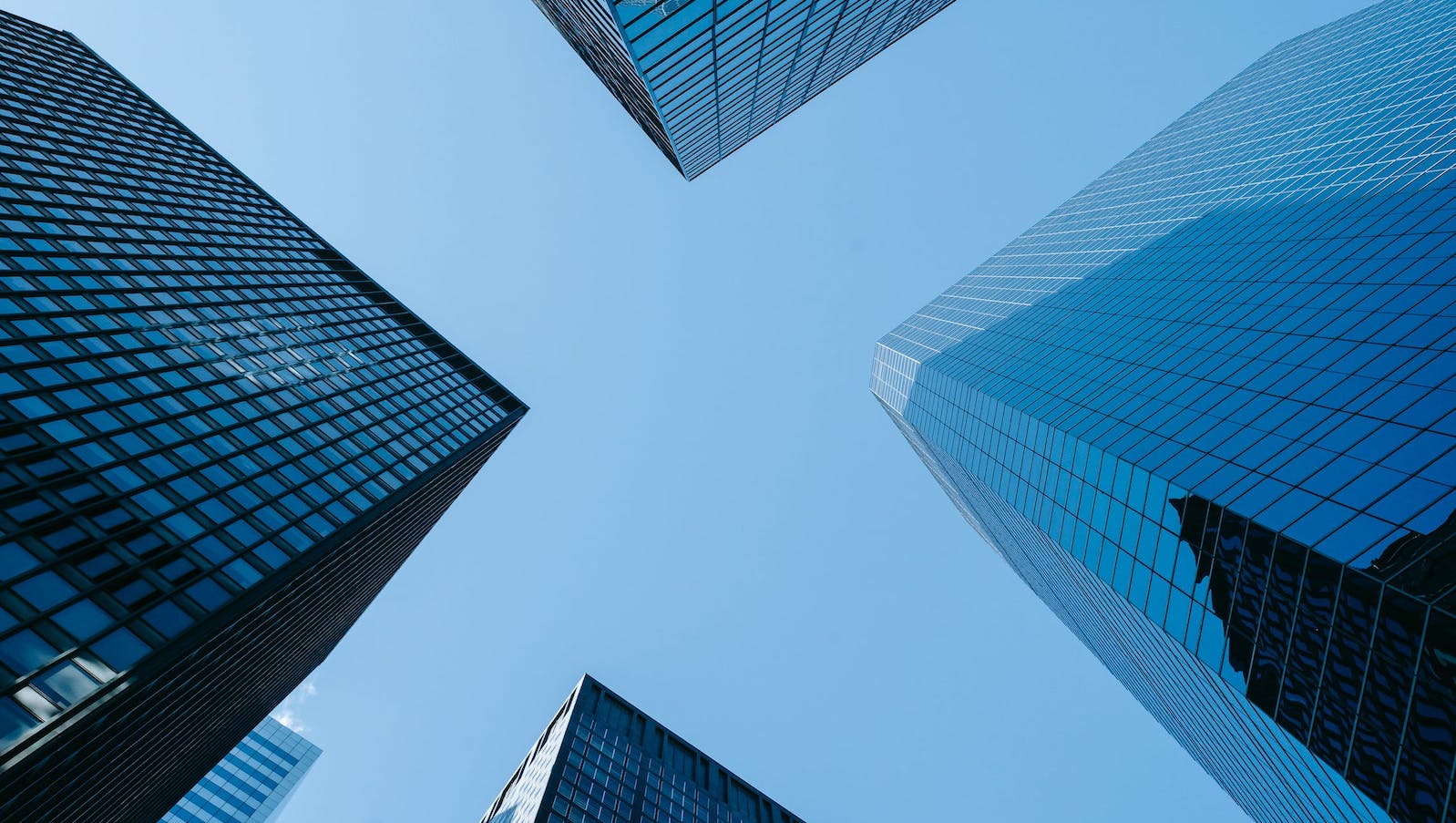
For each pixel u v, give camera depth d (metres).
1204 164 77.81
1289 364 35.06
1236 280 48.72
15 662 19.23
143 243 45.22
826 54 60.28
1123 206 84.94
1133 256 67.69
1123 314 55.94
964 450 61.56
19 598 20.50
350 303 65.94
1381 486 24.12
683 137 61.06
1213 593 29.33
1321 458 27.38
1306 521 25.16
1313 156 59.25
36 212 38.97
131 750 28.28
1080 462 40.66
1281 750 31.08
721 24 39.78
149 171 57.97
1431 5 69.31
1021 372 57.25
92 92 64.75
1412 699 20.64
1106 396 44.34
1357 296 36.84
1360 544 22.84
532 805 62.38
